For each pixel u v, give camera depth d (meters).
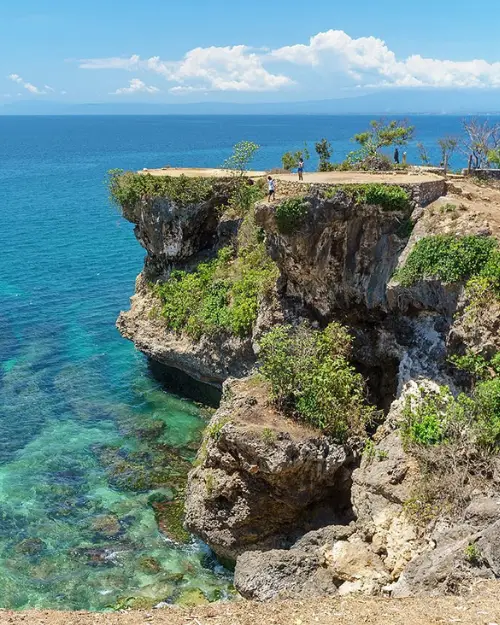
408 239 26.64
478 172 36.62
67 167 150.12
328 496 24.34
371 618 12.87
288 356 25.94
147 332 40.31
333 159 132.62
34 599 21.22
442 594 14.33
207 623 13.18
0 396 36.44
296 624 12.85
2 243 72.25
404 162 44.03
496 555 14.34
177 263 41.88
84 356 42.44
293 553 19.27
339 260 28.27
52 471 29.17
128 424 33.69
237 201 40.28
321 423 23.97
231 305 35.84
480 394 20.47
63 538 24.53
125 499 27.19
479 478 18.94
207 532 23.47
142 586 22.06
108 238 76.12
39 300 53.38
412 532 18.56
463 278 23.61
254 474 23.05
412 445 20.94
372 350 29.02
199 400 36.69
